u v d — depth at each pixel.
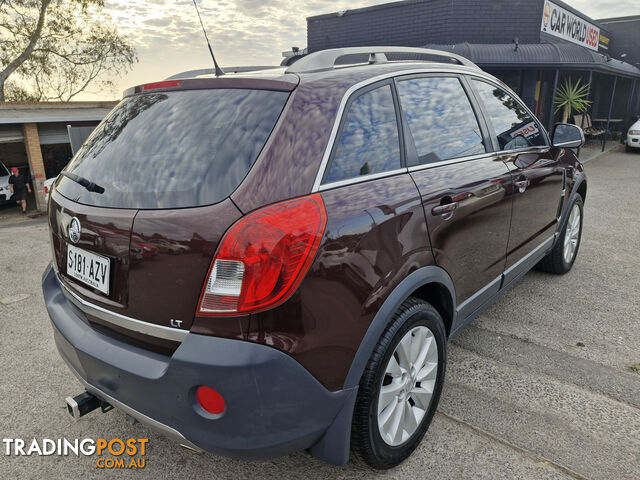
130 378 1.71
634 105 23.48
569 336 3.31
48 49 26.86
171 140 1.85
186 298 1.60
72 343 1.93
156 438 2.46
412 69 2.38
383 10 17.72
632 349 3.12
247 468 2.21
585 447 2.24
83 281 1.96
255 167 1.62
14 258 6.05
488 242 2.65
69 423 2.57
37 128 16.45
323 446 1.81
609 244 5.45
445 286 2.26
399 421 2.06
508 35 16.16
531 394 2.66
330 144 1.79
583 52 13.90
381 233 1.83
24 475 2.20
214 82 1.98
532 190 3.14
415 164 2.19
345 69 2.10
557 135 3.66
